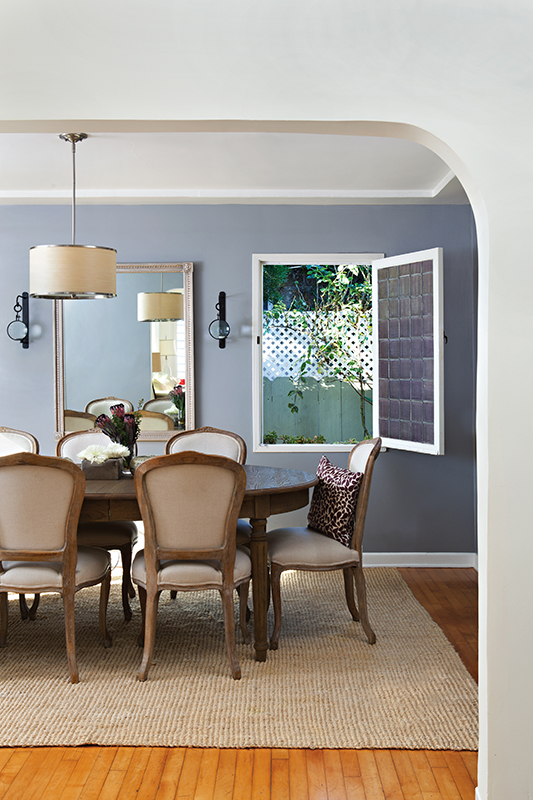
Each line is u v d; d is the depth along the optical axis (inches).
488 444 79.5
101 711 104.0
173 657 124.1
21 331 183.6
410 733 97.5
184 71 79.5
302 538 130.9
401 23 79.7
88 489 124.1
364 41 79.6
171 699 107.7
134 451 159.6
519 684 79.5
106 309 186.2
